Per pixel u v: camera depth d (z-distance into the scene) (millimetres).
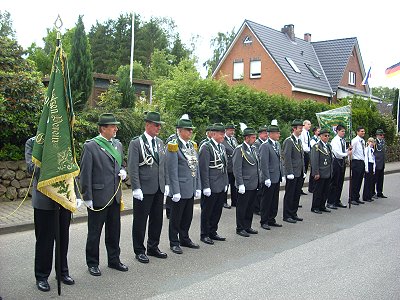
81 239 7793
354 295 5488
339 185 11555
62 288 5570
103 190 6102
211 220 8094
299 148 9891
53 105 5398
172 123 14094
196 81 15641
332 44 35406
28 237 7809
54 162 5316
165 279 5984
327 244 7930
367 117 23609
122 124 12695
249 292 5547
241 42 31406
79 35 13617
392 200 13047
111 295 5379
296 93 29297
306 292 5570
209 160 7824
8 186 10289
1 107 9961
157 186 6801
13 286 5590
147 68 44062
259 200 10531
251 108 16703
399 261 6922
